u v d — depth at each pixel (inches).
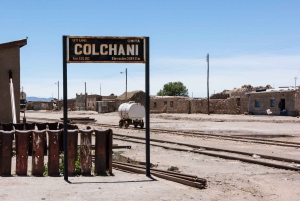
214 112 2442.2
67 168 366.3
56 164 388.8
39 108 4825.3
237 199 318.7
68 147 388.5
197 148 716.0
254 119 1774.1
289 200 322.7
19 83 757.3
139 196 307.9
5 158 383.6
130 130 1227.2
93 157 519.2
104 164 398.0
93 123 1656.0
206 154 629.9
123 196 307.0
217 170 474.3
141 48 382.9
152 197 306.0
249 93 2237.9
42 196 303.0
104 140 397.7
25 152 387.2
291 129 1237.7
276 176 434.0
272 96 2085.4
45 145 537.0
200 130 1206.9
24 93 1258.6
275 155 588.7
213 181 398.0
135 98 3169.3
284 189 365.7
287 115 1985.7
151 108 2967.5
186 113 2635.3
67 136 386.6
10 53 748.6
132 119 1320.1
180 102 2699.3
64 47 366.6
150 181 366.0
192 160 568.4
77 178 375.6
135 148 723.4
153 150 696.4
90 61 372.2
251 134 1061.8
